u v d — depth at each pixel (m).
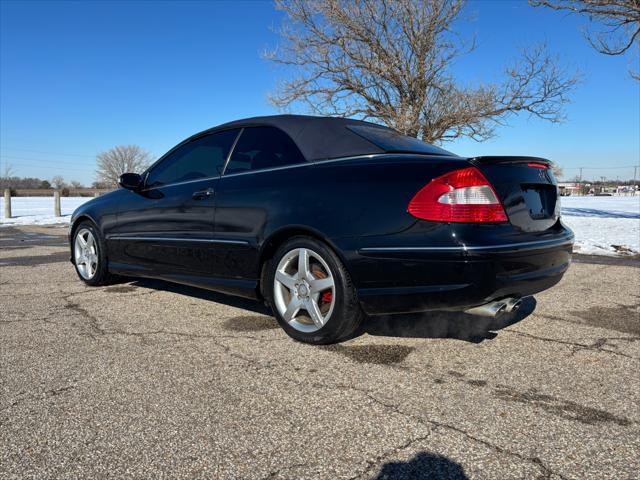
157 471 1.73
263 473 1.72
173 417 2.12
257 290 3.37
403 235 2.62
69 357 2.85
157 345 3.07
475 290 2.49
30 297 4.42
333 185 2.92
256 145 3.52
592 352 2.97
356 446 1.89
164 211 3.98
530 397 2.33
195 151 3.98
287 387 2.43
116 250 4.56
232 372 2.62
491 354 2.93
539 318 3.73
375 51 16.52
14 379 2.52
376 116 17.36
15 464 1.77
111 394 2.35
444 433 1.99
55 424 2.05
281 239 3.20
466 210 2.52
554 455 1.84
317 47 16.77
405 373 2.62
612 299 4.38
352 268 2.77
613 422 2.09
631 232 10.80
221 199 3.49
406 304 2.68
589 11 12.95
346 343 3.11
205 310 3.95
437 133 17.25
